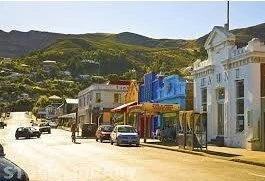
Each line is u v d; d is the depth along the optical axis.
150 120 52.91
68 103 128.00
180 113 32.34
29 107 189.25
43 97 172.50
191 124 30.06
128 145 37.84
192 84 44.09
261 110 30.34
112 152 28.73
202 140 29.52
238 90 33.06
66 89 189.88
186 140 30.75
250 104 30.89
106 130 44.66
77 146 35.84
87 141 45.84
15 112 181.50
